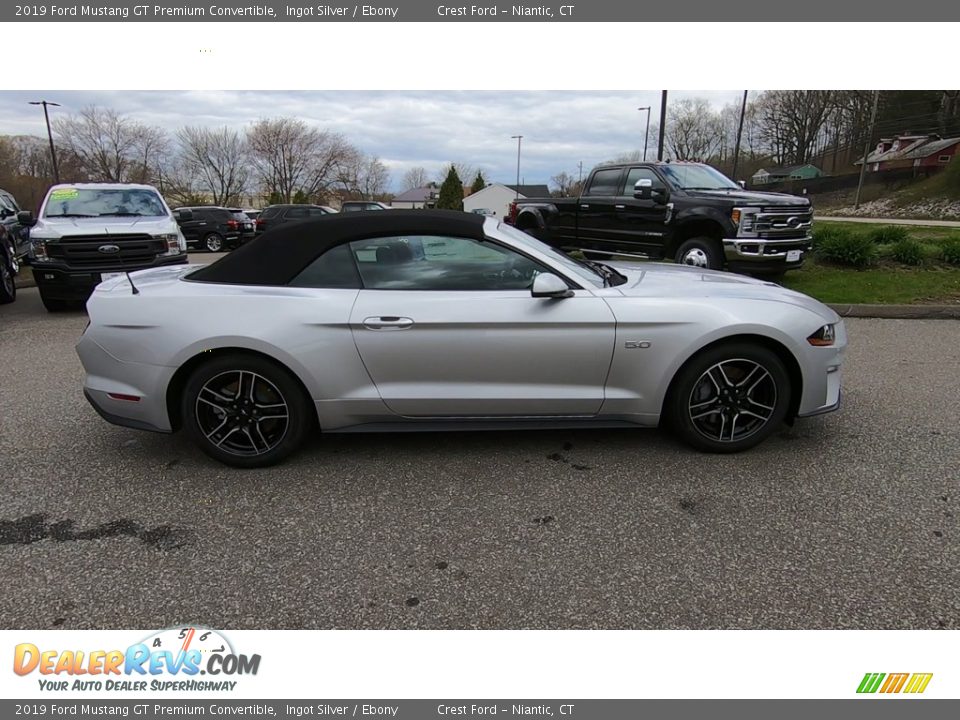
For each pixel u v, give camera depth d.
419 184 115.19
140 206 9.51
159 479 3.42
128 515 3.06
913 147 55.50
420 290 3.42
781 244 8.34
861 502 3.12
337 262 3.46
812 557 2.68
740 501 3.13
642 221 9.59
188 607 2.41
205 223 23.02
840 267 10.12
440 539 2.84
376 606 2.41
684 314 3.39
